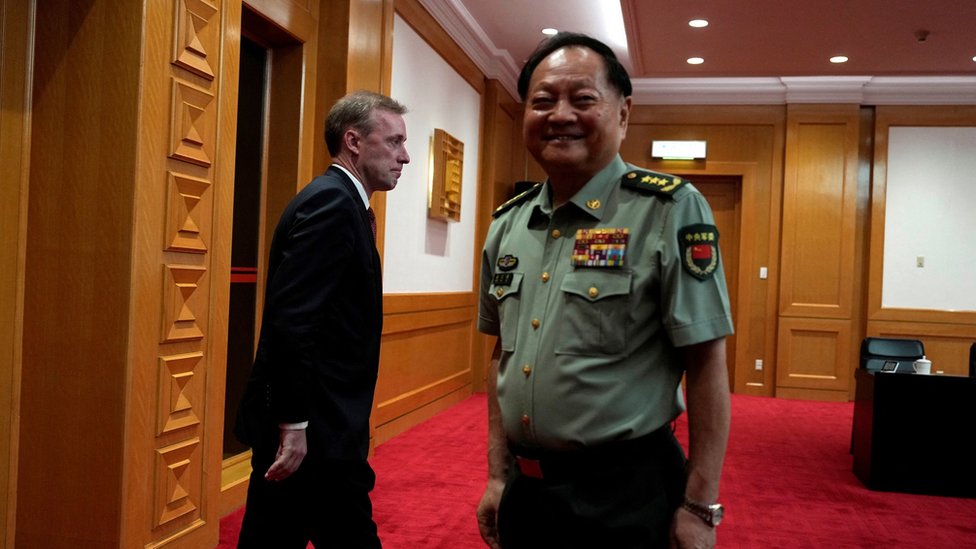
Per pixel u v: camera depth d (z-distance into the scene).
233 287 4.02
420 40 5.96
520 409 1.41
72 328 2.71
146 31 2.68
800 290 8.73
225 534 3.39
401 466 4.87
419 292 6.21
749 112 8.89
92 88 2.70
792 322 8.70
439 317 6.71
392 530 3.63
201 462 3.09
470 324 7.87
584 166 1.40
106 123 2.69
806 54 6.63
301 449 2.01
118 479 2.68
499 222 1.64
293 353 1.97
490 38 7.52
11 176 2.45
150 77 2.71
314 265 2.02
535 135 1.42
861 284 8.73
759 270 8.88
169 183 2.82
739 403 8.25
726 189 9.19
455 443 5.58
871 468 4.79
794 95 8.70
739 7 5.54
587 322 1.34
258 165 4.23
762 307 8.88
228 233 3.18
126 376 2.67
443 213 6.51
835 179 8.66
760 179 8.89
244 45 4.08
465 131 7.38
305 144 4.29
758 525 4.00
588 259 1.37
